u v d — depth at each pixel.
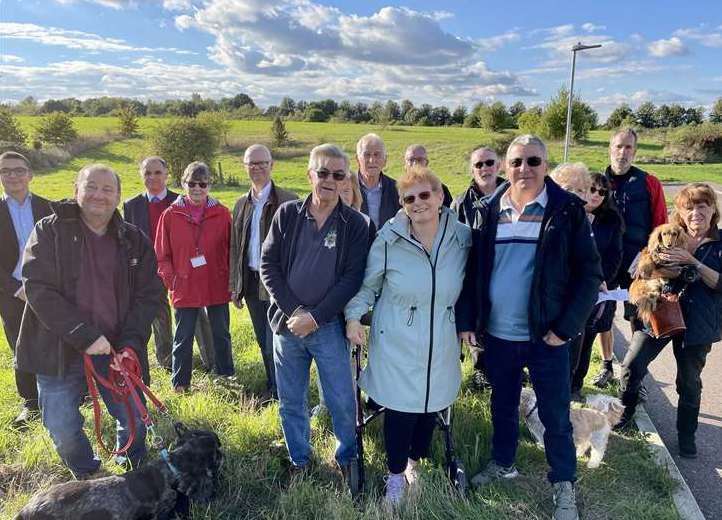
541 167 3.02
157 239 4.96
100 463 3.60
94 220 3.23
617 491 3.44
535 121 47.56
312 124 77.62
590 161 35.69
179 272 4.84
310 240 3.26
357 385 3.53
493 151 4.66
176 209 4.90
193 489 2.98
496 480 3.49
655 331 3.78
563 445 3.23
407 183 3.00
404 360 3.15
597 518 3.19
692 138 40.56
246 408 4.51
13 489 3.45
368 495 3.32
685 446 3.95
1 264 4.34
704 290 3.76
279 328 3.35
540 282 3.06
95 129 57.84
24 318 3.21
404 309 3.15
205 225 4.93
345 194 4.30
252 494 3.44
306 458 3.64
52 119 44.66
